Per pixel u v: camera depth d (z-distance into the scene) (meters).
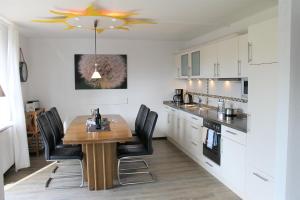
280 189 2.14
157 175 3.97
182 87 6.36
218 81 4.89
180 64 5.86
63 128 5.01
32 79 5.63
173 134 5.73
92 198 3.25
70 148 3.84
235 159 3.26
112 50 5.93
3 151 3.91
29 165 4.39
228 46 3.85
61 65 5.74
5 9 3.34
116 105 6.05
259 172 2.78
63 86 5.78
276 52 2.47
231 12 3.58
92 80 5.88
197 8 3.37
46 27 4.46
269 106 2.59
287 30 2.01
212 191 3.41
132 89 6.11
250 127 2.91
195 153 4.54
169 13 3.61
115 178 3.87
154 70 6.20
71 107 5.84
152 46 6.14
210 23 4.25
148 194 3.34
